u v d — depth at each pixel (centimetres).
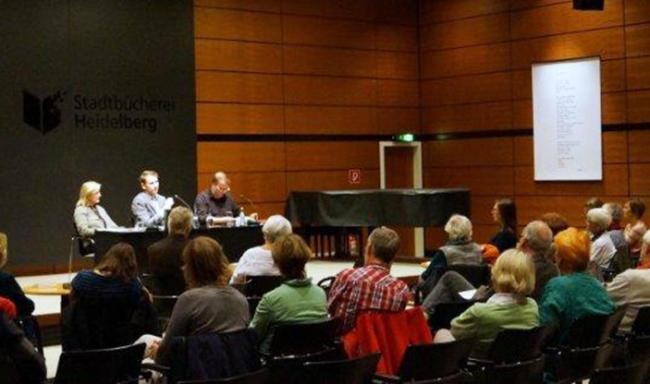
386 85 1380
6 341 378
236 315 419
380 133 1373
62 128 1088
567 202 1223
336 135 1328
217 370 387
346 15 1340
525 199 1276
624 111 1155
